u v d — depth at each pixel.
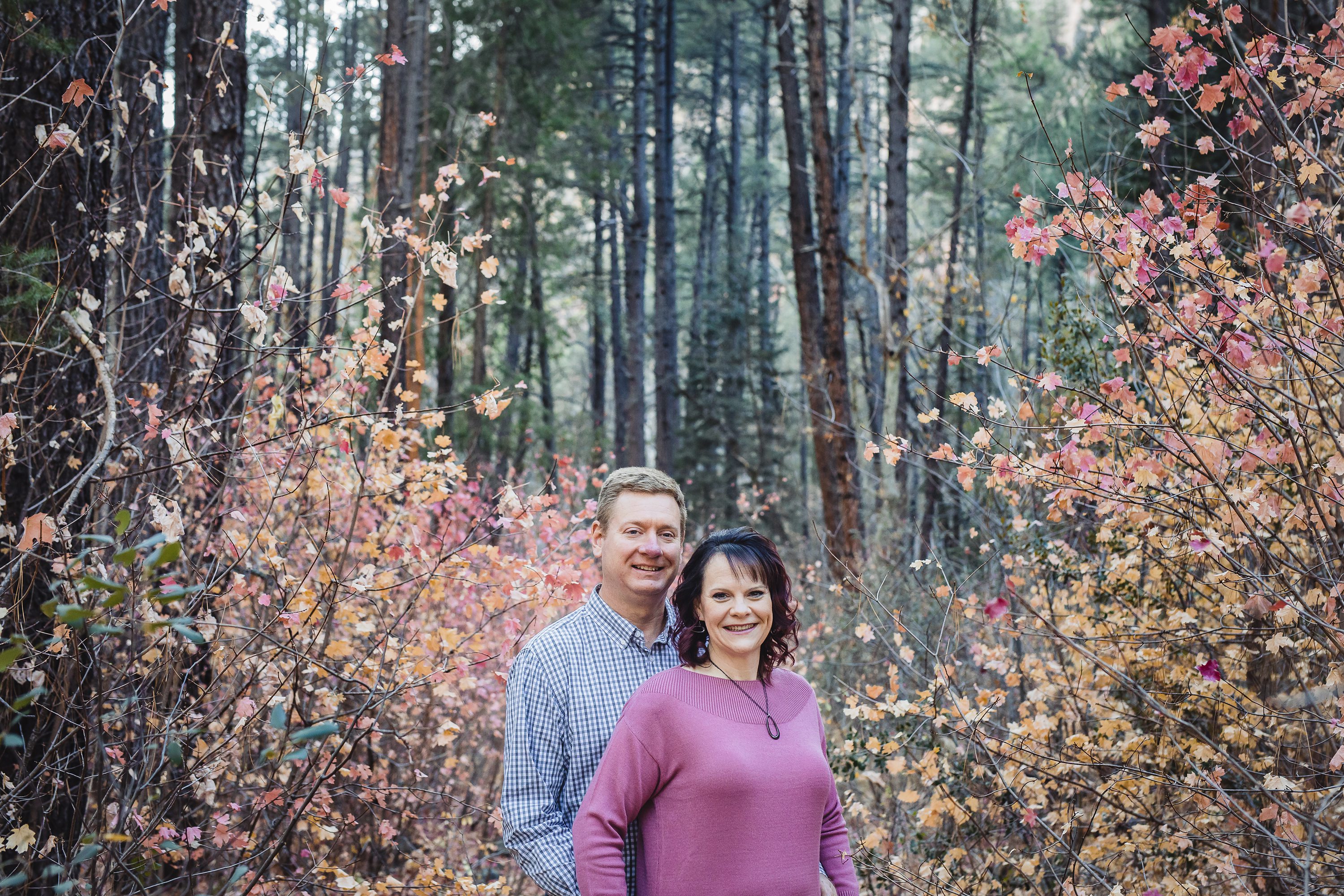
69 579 2.61
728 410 18.09
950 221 8.06
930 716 3.29
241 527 3.74
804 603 6.25
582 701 2.34
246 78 5.64
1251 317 2.50
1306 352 2.59
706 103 26.44
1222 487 2.55
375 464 3.82
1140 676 3.47
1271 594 2.63
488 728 5.18
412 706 4.20
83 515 2.84
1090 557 4.01
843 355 8.73
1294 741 3.12
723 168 26.58
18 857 2.67
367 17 11.59
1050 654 3.95
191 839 3.06
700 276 23.81
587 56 17.20
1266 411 2.65
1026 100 15.12
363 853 4.16
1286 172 2.82
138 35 5.24
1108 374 4.16
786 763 2.15
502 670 4.38
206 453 3.27
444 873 3.61
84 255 3.41
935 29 9.74
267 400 3.99
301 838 3.88
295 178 3.02
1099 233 2.63
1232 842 3.04
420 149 10.24
